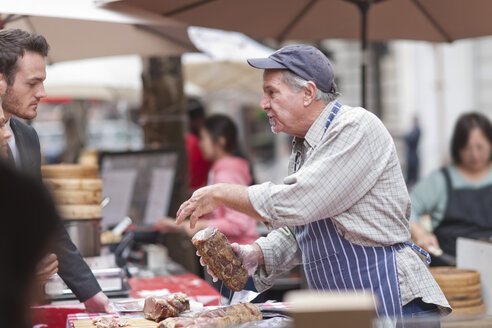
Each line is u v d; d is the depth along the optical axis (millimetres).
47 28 4383
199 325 2549
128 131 17641
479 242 4008
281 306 2893
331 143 2604
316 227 2746
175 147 5430
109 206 5266
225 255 2773
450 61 16453
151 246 5156
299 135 2773
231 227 4898
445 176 4941
